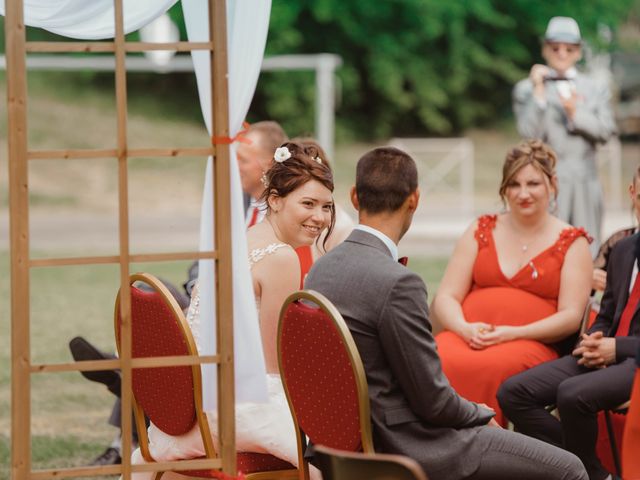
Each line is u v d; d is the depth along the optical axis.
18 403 4.06
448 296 6.10
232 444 4.25
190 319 4.86
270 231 4.94
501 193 6.07
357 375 3.95
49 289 13.36
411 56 32.12
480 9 31.88
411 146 24.77
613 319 5.61
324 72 18.59
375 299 4.05
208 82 4.36
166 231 18.86
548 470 4.23
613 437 5.47
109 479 6.20
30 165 24.59
